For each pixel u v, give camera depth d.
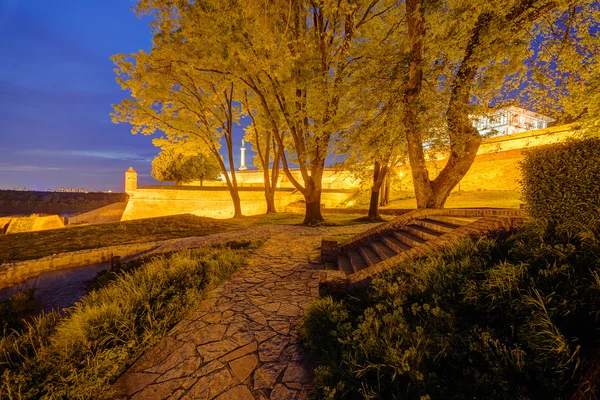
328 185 39.56
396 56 7.72
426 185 8.41
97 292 5.85
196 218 18.38
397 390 2.34
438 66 7.05
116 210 42.28
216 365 3.24
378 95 7.75
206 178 43.09
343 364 2.82
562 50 6.17
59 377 2.83
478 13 5.64
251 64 11.43
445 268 3.91
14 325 5.58
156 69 14.74
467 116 7.18
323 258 7.75
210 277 6.08
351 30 11.44
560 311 2.43
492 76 6.90
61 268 9.64
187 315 4.49
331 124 10.77
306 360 3.26
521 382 2.13
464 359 2.52
